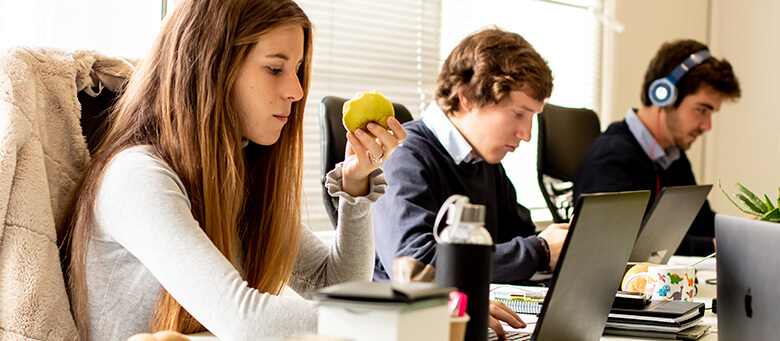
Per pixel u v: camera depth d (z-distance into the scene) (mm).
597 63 3900
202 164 1228
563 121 2891
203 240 1046
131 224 1077
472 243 804
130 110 1273
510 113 1957
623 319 1244
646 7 4039
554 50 3742
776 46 4031
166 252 1029
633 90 4020
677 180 3041
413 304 647
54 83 1264
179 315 1190
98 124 1364
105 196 1137
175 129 1237
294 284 1493
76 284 1222
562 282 897
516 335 1120
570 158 2865
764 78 4082
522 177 3592
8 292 1170
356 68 3111
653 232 1835
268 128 1281
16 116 1175
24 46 1241
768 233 999
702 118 2793
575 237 877
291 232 1435
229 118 1246
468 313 799
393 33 3219
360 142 1308
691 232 2955
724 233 1131
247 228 1406
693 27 4266
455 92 2002
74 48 1332
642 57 4047
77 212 1220
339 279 1424
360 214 1408
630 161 2736
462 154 2006
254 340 940
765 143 4066
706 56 2758
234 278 990
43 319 1174
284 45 1255
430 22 3336
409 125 2062
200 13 1234
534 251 1786
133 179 1116
